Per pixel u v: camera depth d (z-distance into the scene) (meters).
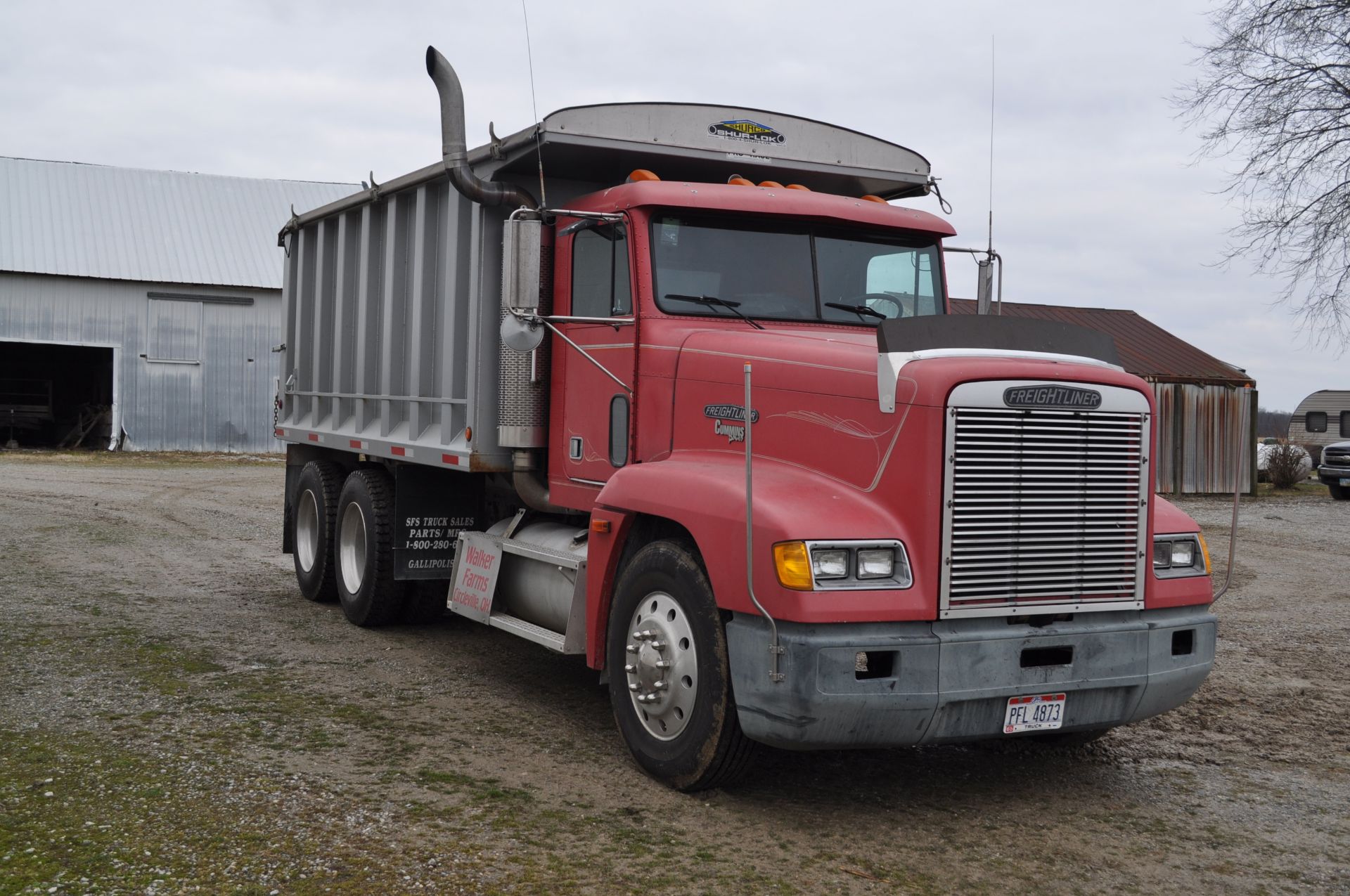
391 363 8.64
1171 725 6.77
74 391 37.75
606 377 6.37
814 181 7.33
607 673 5.84
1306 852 4.77
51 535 13.80
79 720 5.97
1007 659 4.81
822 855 4.59
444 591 8.97
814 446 5.17
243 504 18.88
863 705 4.57
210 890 3.96
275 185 38.88
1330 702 7.33
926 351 4.94
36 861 4.15
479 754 5.73
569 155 6.64
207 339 33.66
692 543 5.37
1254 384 25.28
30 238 32.91
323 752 5.63
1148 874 4.50
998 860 4.60
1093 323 28.44
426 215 8.11
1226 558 14.54
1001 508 4.82
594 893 4.09
